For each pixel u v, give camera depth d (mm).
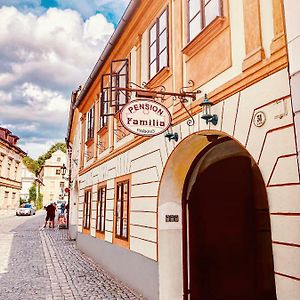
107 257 9336
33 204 59906
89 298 6742
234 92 4273
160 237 6133
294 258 3143
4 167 43156
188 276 6059
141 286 6820
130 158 8055
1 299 6715
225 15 4660
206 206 6188
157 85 6797
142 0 7324
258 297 6219
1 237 18219
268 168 3572
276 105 3535
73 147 19797
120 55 9281
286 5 3324
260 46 3922
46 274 9016
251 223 6395
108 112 10305
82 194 14141
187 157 6051
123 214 8281
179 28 6016
